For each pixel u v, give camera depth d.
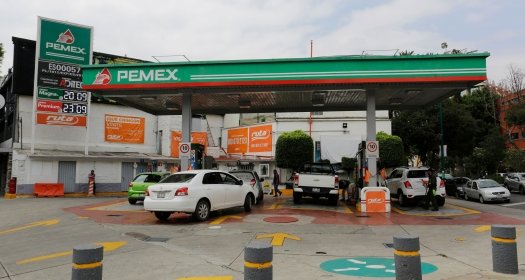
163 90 17.25
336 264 7.84
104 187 30.47
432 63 15.18
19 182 27.25
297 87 16.34
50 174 28.36
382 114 34.19
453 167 46.34
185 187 13.02
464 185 28.50
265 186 28.89
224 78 15.95
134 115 33.31
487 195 24.98
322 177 18.20
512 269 7.00
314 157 33.44
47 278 7.25
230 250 9.12
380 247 9.45
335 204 18.75
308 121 33.94
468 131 39.03
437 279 6.71
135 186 19.28
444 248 9.38
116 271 7.47
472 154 42.78
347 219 13.81
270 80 15.66
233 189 15.02
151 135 34.31
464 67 15.04
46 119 27.55
